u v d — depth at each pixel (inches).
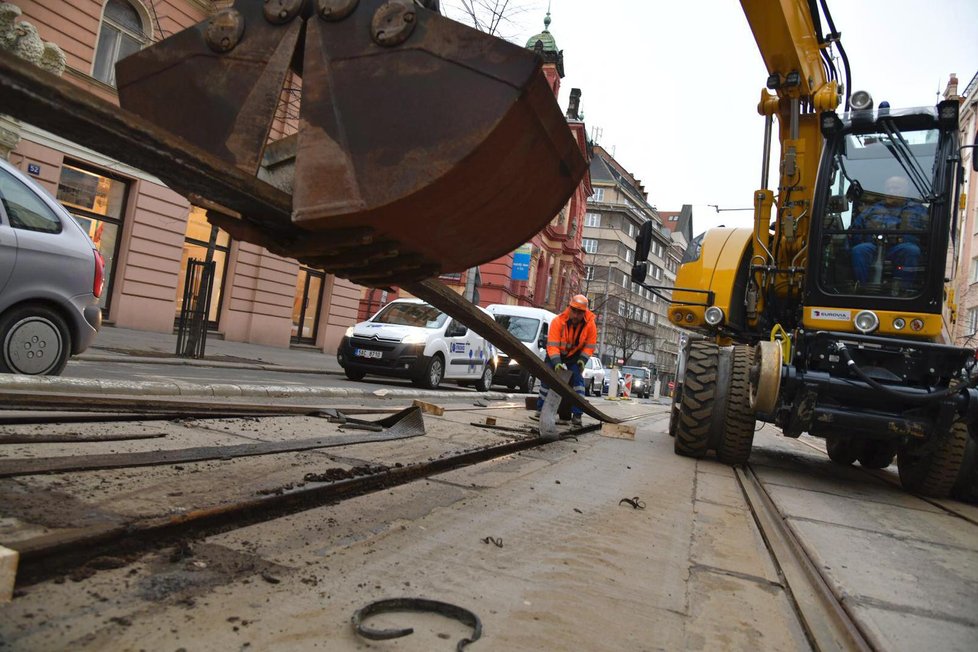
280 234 91.4
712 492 193.2
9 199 186.2
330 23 84.0
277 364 521.7
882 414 225.3
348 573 87.6
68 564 76.6
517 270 1224.8
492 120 73.0
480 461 191.3
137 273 617.0
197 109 90.9
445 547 104.7
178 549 85.9
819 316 241.9
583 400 281.3
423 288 113.0
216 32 91.6
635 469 217.3
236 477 123.2
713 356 270.5
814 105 266.4
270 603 74.7
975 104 1141.1
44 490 97.4
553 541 116.7
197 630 66.0
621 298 2659.9
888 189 237.9
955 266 245.9
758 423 637.9
